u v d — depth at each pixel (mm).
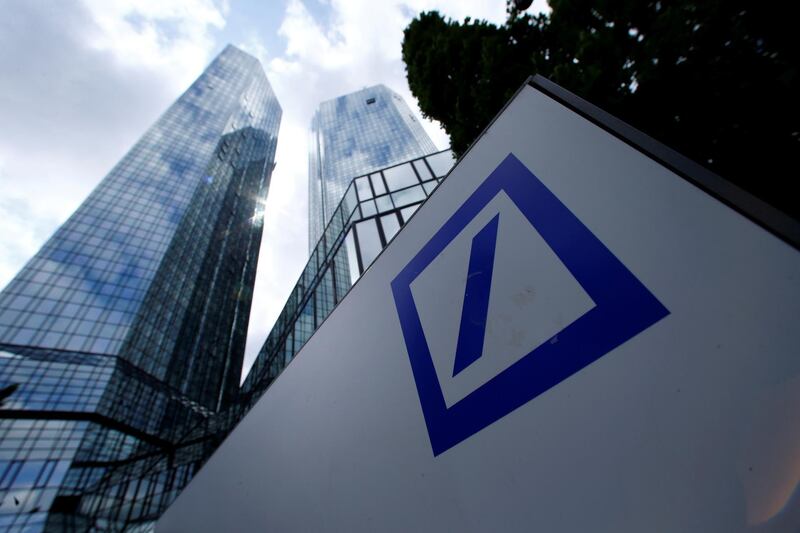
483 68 6566
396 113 75250
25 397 35562
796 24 3270
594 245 1234
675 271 1033
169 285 54562
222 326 69938
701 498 768
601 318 1119
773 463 707
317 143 84938
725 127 4012
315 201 74500
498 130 1898
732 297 913
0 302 41031
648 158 1236
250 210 92625
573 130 1505
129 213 56562
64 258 47688
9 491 30281
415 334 1774
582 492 945
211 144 77625
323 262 17625
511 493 1084
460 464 1271
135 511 31016
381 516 1452
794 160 3600
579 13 5273
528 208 1513
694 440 833
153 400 45219
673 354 947
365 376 2006
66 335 41562
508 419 1206
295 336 19172
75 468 33844
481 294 1525
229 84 97312
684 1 3889
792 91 3467
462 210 1857
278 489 2271
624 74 4547
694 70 4027
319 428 2182
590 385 1059
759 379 797
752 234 943
